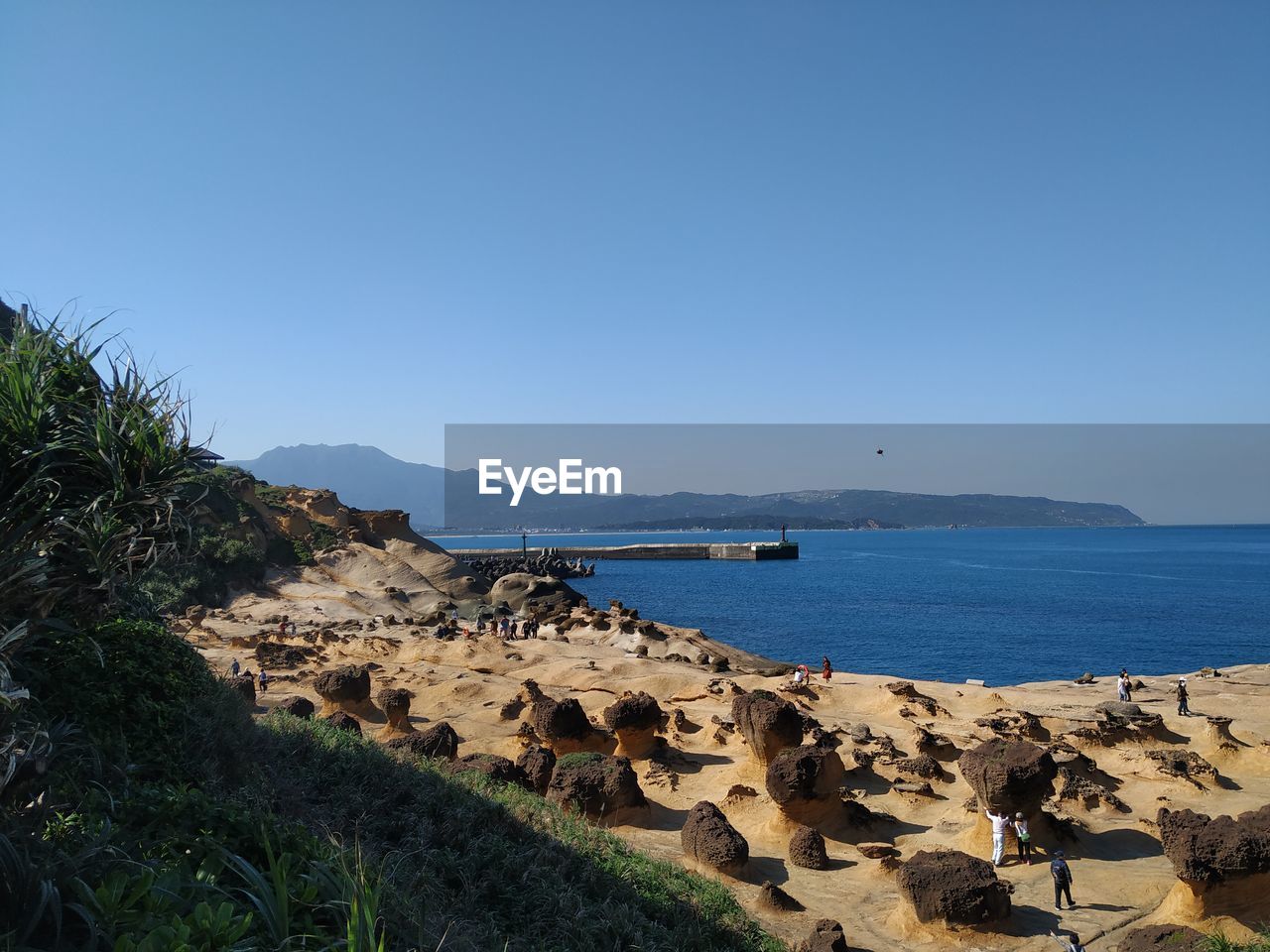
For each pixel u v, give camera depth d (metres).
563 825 19.89
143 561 8.16
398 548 110.50
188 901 7.42
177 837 9.05
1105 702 39.16
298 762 17.22
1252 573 197.75
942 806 28.33
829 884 23.19
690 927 16.08
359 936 6.71
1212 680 47.50
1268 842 19.05
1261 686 45.22
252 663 53.56
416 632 67.56
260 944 6.92
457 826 16.16
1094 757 32.22
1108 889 22.03
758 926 18.97
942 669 79.12
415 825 15.64
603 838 20.56
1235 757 31.86
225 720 15.12
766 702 29.67
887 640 95.81
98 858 7.84
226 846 9.38
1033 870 23.09
